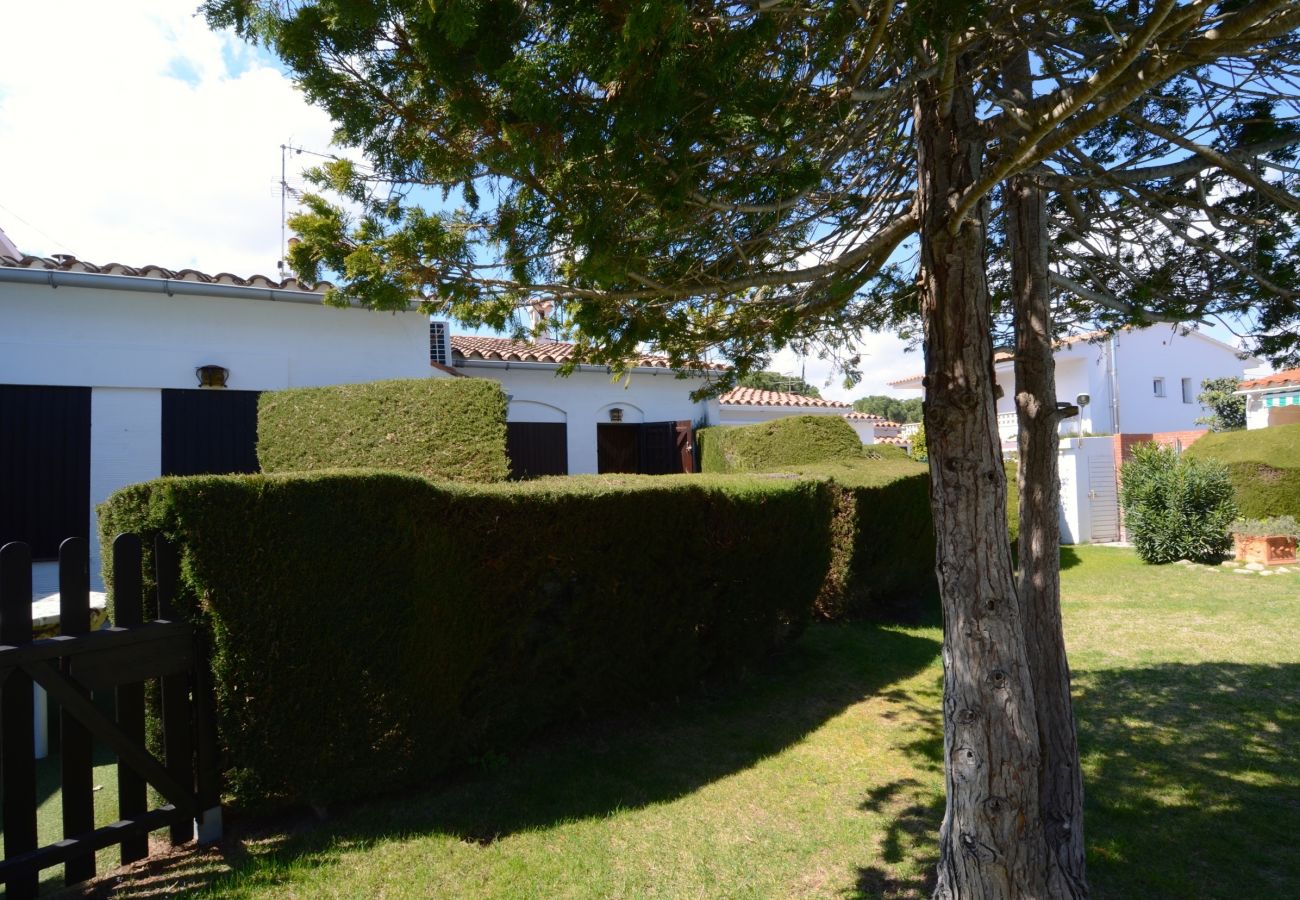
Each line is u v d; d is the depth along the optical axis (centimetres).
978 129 270
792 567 653
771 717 542
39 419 721
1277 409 1777
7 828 282
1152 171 302
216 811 348
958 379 265
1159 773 429
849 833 369
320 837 354
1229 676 605
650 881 324
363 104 223
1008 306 473
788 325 362
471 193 265
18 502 706
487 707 432
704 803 402
